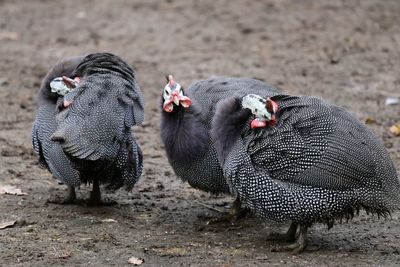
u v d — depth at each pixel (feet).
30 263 38.75
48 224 44.06
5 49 87.10
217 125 41.04
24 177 52.44
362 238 42.91
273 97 41.16
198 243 42.04
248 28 92.53
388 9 100.89
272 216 40.04
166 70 78.69
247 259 39.68
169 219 45.80
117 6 105.19
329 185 38.55
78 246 40.96
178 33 91.97
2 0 110.83
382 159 39.22
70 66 46.21
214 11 101.24
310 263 39.17
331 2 104.22
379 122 63.87
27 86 74.38
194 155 43.98
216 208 48.06
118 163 43.73
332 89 72.08
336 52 83.61
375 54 82.74
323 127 39.24
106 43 88.79
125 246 41.19
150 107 68.23
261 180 39.58
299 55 82.94
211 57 82.69
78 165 43.52
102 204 47.52
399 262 39.37
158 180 52.70
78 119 42.29
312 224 41.34
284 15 98.43
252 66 79.41
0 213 45.60
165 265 38.70
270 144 39.45
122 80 44.09
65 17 100.73
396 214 46.34
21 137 60.70
